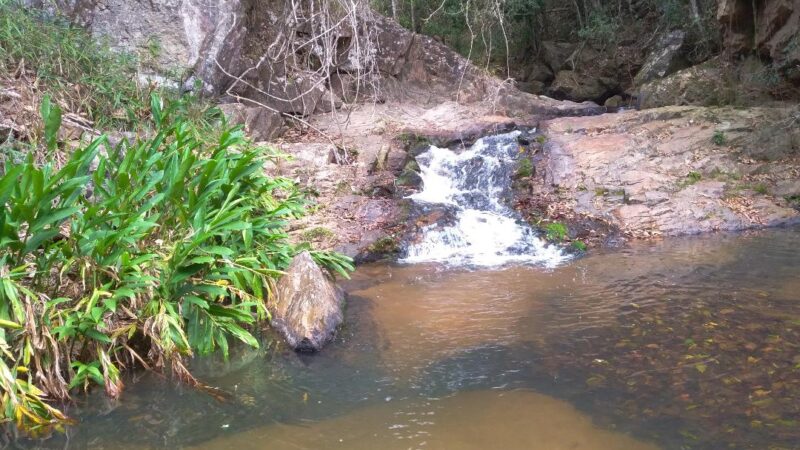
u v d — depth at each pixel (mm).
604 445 3412
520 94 13344
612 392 3975
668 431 3514
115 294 4168
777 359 4266
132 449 3467
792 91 11078
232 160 5777
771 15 11016
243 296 4887
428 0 15641
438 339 4906
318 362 4570
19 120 6453
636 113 10578
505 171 9234
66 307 4324
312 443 3506
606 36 16312
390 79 12406
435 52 13180
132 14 9023
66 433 3639
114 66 8039
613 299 5582
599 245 7395
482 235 7680
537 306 5520
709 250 6922
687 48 14875
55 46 7504
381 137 10031
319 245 6980
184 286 4609
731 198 8250
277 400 4020
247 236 5125
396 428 3650
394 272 6656
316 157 8945
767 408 3686
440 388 4129
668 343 4613
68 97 7215
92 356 4320
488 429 3609
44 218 4070
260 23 10492
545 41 17719
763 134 9250
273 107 10344
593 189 8555
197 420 3779
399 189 8883
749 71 11891
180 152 5332
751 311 5109
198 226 4719
